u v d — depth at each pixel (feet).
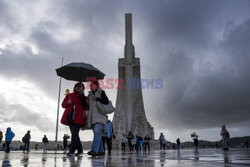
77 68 23.13
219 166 7.75
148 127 157.58
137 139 67.05
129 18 173.78
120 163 10.19
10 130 49.57
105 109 17.94
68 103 18.07
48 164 9.76
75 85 18.85
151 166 8.19
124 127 147.33
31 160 13.15
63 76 24.21
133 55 169.58
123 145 59.31
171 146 174.40
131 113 155.43
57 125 111.55
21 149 105.50
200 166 7.87
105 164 9.63
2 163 10.50
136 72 167.12
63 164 9.75
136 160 12.69
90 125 18.28
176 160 11.91
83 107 18.61
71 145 18.28
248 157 14.53
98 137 18.11
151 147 149.79
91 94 18.34
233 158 13.25
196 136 79.46
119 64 165.89
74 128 18.33
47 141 62.28
